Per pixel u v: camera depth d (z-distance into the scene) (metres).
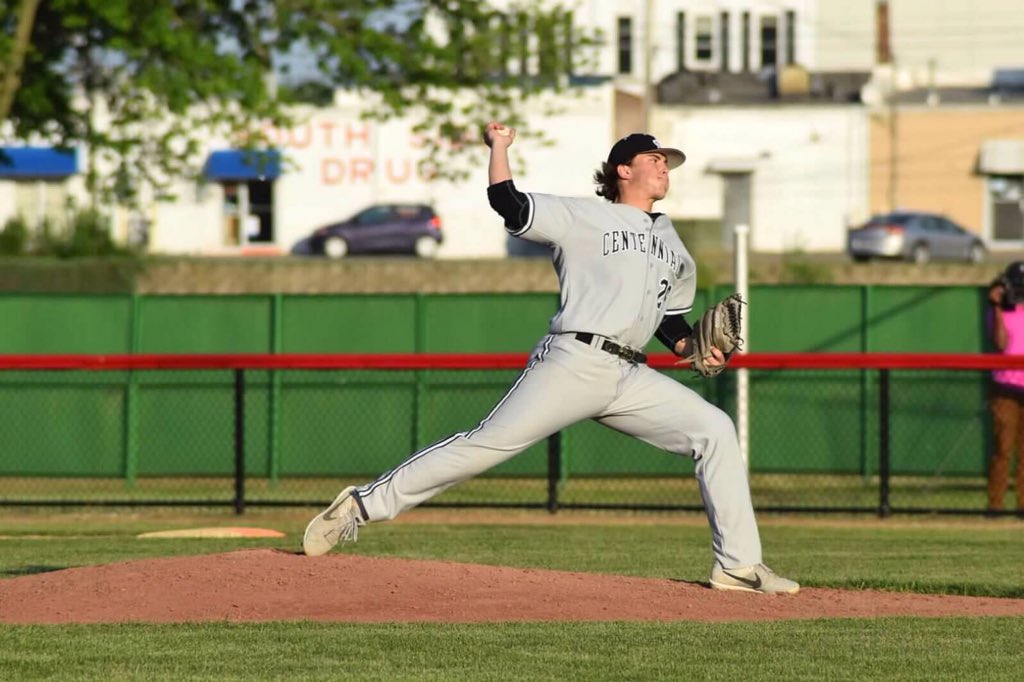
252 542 31.94
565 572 23.22
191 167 62.06
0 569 27.03
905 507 42.56
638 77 155.25
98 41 58.97
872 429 51.62
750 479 51.88
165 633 18.94
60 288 71.75
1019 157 139.25
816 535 35.91
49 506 43.16
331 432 52.72
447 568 22.66
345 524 21.72
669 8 156.00
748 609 21.05
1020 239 141.25
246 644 18.25
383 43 59.88
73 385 52.88
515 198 20.14
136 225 126.62
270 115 59.75
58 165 126.94
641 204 21.03
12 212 128.25
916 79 155.75
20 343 54.50
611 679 16.48
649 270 20.41
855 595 22.58
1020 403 40.66
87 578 21.98
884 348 53.59
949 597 22.98
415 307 54.16
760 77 148.00
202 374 52.75
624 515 41.91
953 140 141.00
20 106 60.06
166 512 42.50
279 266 72.06
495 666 17.11
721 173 140.88
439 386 52.56
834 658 17.70
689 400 21.12
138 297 54.28
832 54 160.00
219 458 52.72
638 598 21.48
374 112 63.56
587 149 123.00
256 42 60.84
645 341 20.70
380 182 128.62
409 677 16.53
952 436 51.62
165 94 58.09
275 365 39.84
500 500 46.41
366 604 20.67
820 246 140.62
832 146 140.50
